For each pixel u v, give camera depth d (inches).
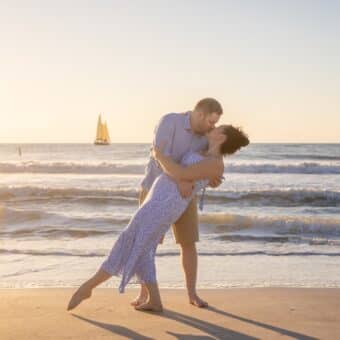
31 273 261.6
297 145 2694.4
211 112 177.3
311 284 233.8
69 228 425.4
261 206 601.0
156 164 187.0
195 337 151.9
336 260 299.4
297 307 185.2
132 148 3046.3
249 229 430.3
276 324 164.9
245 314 176.2
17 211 469.1
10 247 340.2
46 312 177.2
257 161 1502.2
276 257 307.6
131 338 150.5
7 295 201.5
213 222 441.1
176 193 173.5
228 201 621.3
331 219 434.0
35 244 354.6
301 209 578.2
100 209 564.4
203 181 176.6
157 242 178.1
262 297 200.2
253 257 307.4
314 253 322.0
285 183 796.0
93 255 311.0
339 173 946.7
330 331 158.1
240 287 225.9
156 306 179.3
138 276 180.9
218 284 233.9
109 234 398.0
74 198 616.1
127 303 190.7
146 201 175.6
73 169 1010.7
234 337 152.2
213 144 175.8
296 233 417.4
